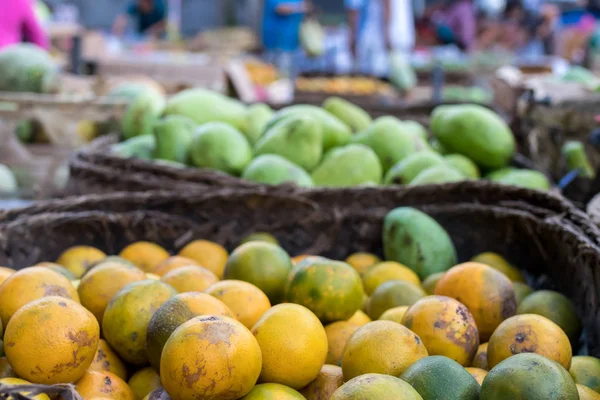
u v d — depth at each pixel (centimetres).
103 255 171
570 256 145
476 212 180
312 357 109
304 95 454
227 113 255
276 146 221
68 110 308
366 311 150
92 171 204
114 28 890
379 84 623
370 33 689
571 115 231
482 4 1012
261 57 881
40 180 300
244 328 101
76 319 104
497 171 240
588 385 115
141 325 120
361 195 184
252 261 144
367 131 243
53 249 176
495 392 96
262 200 181
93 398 101
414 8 1204
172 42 858
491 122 238
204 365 94
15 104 301
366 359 108
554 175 251
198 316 102
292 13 816
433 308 119
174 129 232
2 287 121
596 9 948
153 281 126
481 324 134
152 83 436
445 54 867
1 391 80
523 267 179
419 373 101
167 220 183
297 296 133
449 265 175
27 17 461
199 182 193
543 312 137
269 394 101
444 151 253
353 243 187
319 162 228
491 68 741
